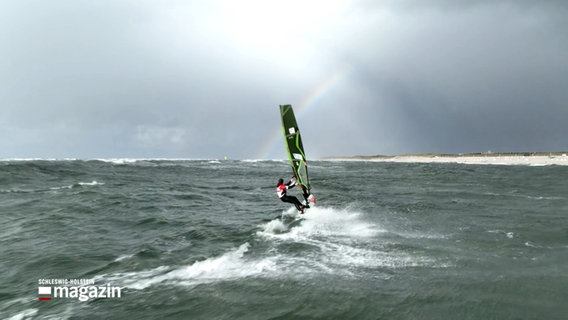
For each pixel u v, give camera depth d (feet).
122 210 58.75
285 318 19.86
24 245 37.45
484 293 22.44
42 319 21.34
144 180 121.08
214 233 42.86
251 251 34.04
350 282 24.97
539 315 19.42
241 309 21.29
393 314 19.88
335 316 19.89
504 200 67.67
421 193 80.94
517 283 24.08
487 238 37.06
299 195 82.02
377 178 131.85
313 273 27.14
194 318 20.51
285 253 32.99
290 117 54.34
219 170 202.59
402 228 42.83
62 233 42.88
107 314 21.59
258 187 107.14
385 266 28.45
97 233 43.04
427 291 22.98
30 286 26.45
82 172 138.00
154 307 22.22
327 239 37.88
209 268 29.35
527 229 41.11
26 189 82.53
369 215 52.03
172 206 65.21
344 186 98.94
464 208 57.77
